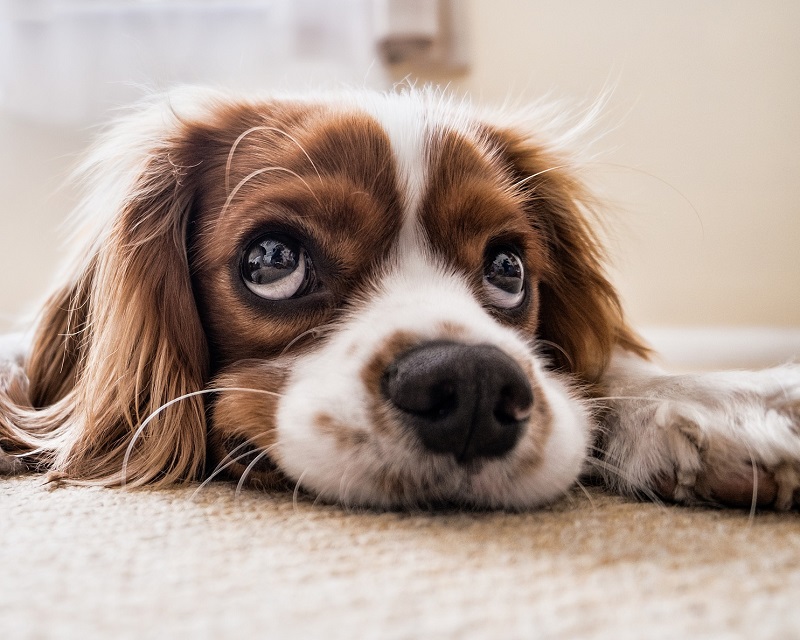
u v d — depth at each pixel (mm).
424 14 636
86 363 333
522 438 259
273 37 647
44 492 280
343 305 299
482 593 196
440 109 356
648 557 214
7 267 667
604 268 399
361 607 191
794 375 279
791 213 700
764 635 178
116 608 192
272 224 298
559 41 678
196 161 330
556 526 240
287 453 271
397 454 255
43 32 647
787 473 252
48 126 656
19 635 182
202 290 317
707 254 706
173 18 647
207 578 204
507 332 294
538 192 384
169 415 303
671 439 270
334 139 309
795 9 676
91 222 364
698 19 681
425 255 307
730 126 693
